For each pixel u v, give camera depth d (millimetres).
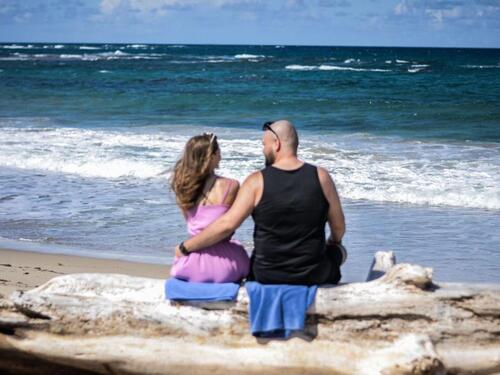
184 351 5914
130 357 5957
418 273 5844
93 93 44562
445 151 21219
